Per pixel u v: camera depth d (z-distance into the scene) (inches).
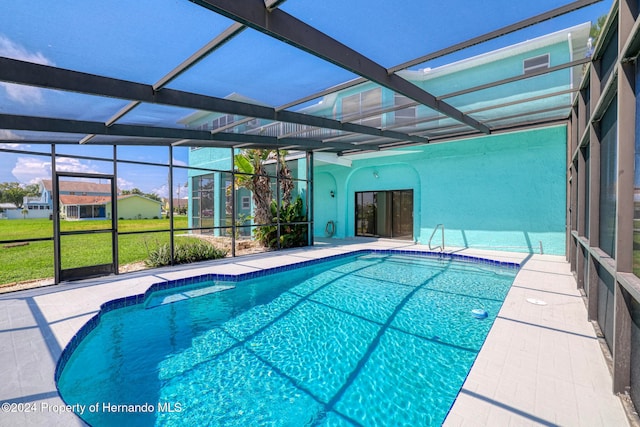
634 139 91.9
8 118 189.6
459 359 149.2
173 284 262.5
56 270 248.2
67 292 225.9
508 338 140.9
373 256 416.2
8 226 620.7
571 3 111.0
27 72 133.0
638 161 90.4
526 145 377.1
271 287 276.5
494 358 123.3
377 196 543.2
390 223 530.0
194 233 671.8
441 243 446.0
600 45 138.6
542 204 368.8
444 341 167.8
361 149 444.5
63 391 127.5
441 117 278.1
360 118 257.9
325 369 142.6
